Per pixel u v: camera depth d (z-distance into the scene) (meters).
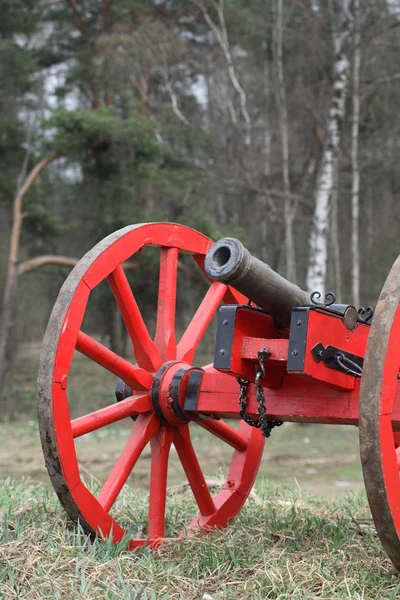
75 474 3.91
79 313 3.99
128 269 20.25
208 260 3.64
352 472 9.31
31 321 25.02
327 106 19.94
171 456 10.14
